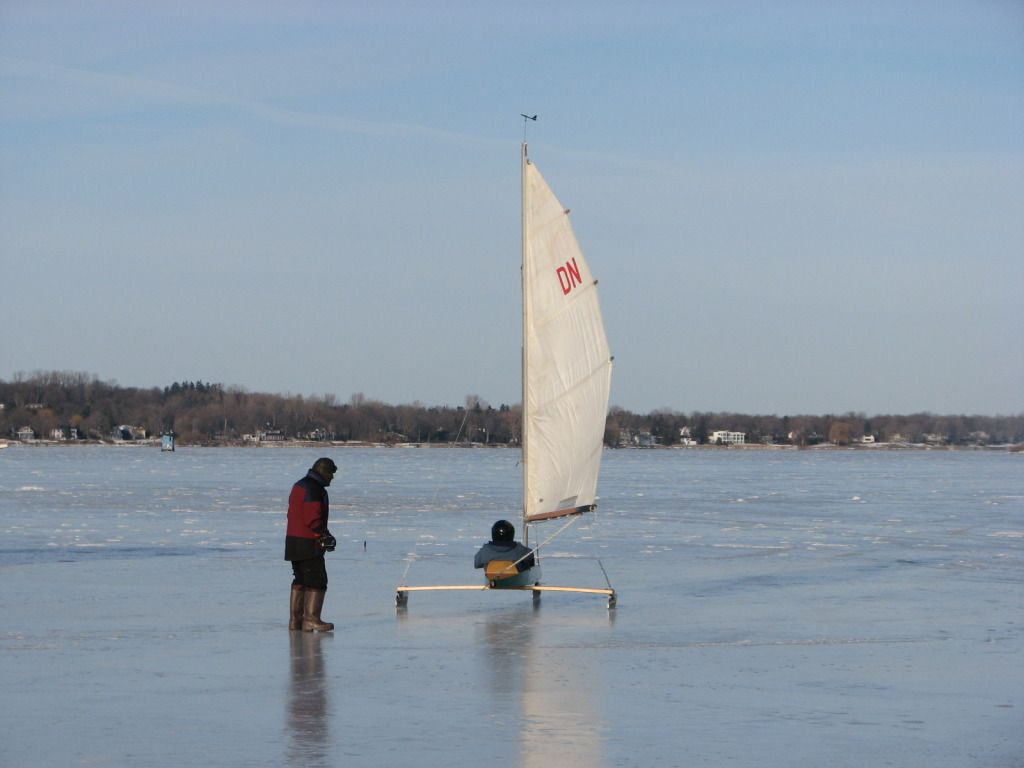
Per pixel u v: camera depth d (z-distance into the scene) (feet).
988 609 102.27
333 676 70.08
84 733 56.08
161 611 97.81
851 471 624.18
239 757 52.01
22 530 190.29
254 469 588.91
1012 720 59.67
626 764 51.31
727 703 63.26
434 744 54.34
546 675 70.74
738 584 121.60
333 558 147.02
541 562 144.87
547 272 109.81
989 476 540.93
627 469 646.74
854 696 65.26
